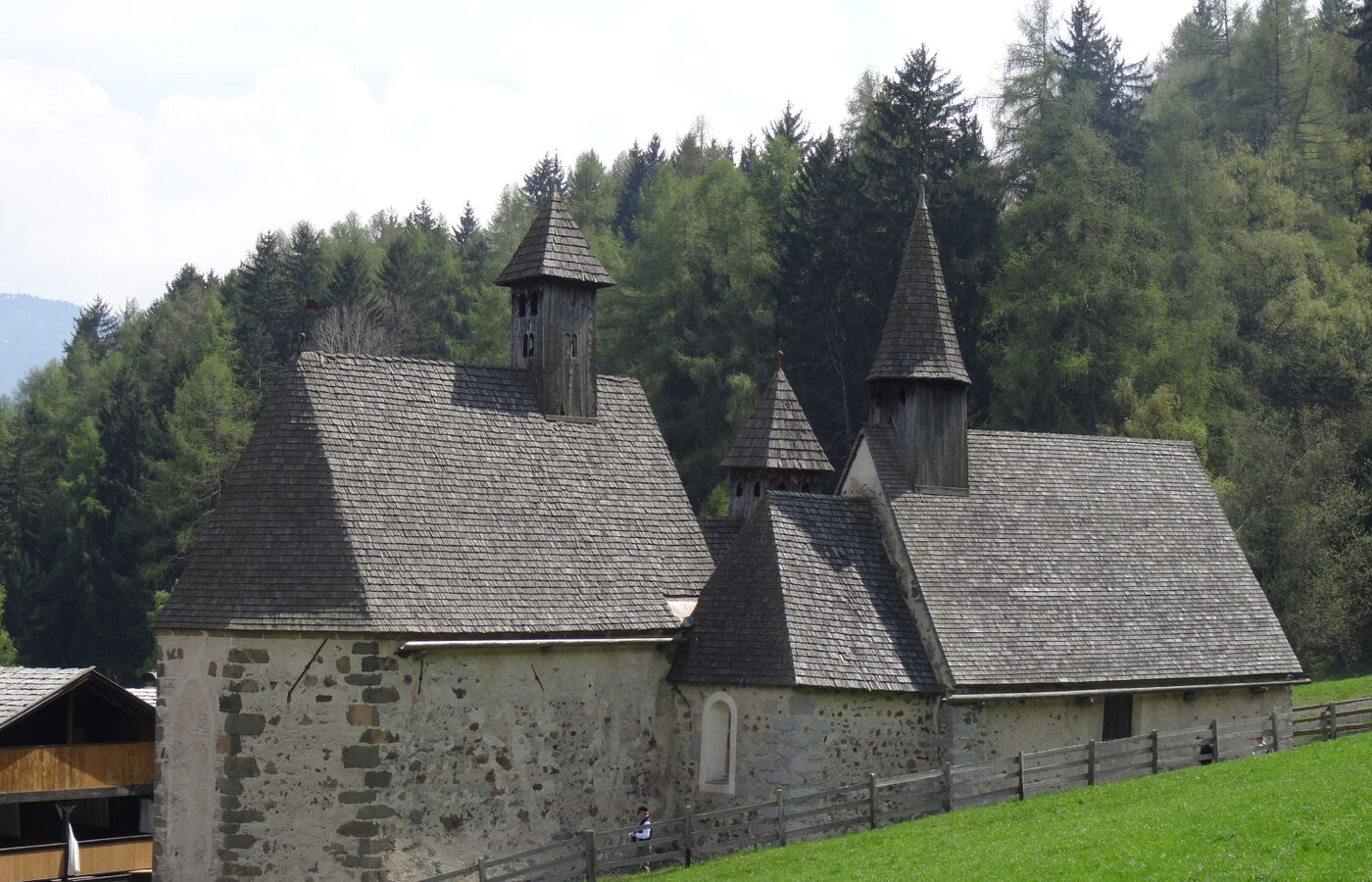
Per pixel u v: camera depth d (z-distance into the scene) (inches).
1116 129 3198.8
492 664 1232.8
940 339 1496.1
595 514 1368.1
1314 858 904.9
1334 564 2311.8
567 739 1274.6
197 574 1220.5
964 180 2783.0
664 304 3073.3
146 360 4131.4
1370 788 1046.4
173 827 1203.9
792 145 3754.9
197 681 1202.0
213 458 3191.4
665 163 3865.7
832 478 2785.4
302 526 1210.6
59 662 3316.9
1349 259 2957.7
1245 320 2849.4
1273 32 3479.3
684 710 1333.7
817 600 1331.2
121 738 1470.2
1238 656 1504.7
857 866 1039.0
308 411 1261.1
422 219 5477.4
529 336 1437.0
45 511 3718.0
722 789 1295.5
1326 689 1951.3
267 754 1171.3
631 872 1261.1
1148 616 1488.7
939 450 1483.8
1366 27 3171.8
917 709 1333.7
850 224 2800.2
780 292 2854.3
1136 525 1566.2
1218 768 1259.8
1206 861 919.0
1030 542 1483.8
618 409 1470.2
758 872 1083.3
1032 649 1393.9
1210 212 2864.2
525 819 1243.2
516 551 1290.6
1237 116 3491.6
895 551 1419.8
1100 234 2650.1
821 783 1272.1
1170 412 2411.4
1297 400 2696.9
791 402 1621.6
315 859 1160.2
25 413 4222.4
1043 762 1379.2
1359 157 3159.5
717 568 1374.3
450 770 1201.4
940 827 1164.5
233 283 4446.4
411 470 1277.1
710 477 2827.3
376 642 1166.3
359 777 1159.0
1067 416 2581.2
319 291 3991.1
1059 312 2610.7
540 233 1454.2
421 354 3934.5
